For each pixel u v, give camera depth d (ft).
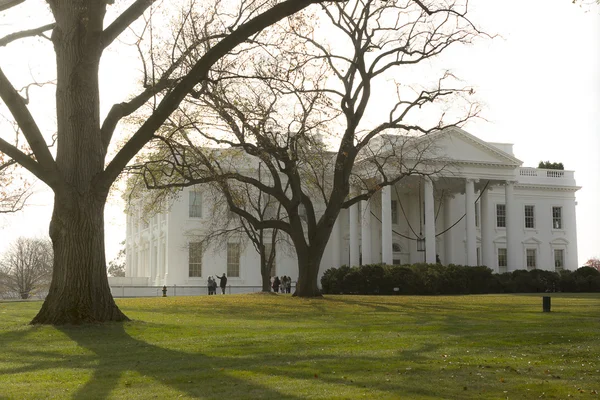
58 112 63.21
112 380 34.73
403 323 71.36
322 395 30.58
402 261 225.97
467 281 179.52
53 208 62.80
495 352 46.37
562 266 256.52
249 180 116.16
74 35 62.44
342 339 52.85
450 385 33.73
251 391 31.55
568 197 258.98
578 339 54.13
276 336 55.11
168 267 200.44
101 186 62.54
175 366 39.19
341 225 223.30
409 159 175.01
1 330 57.88
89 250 62.08
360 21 115.03
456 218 232.94
